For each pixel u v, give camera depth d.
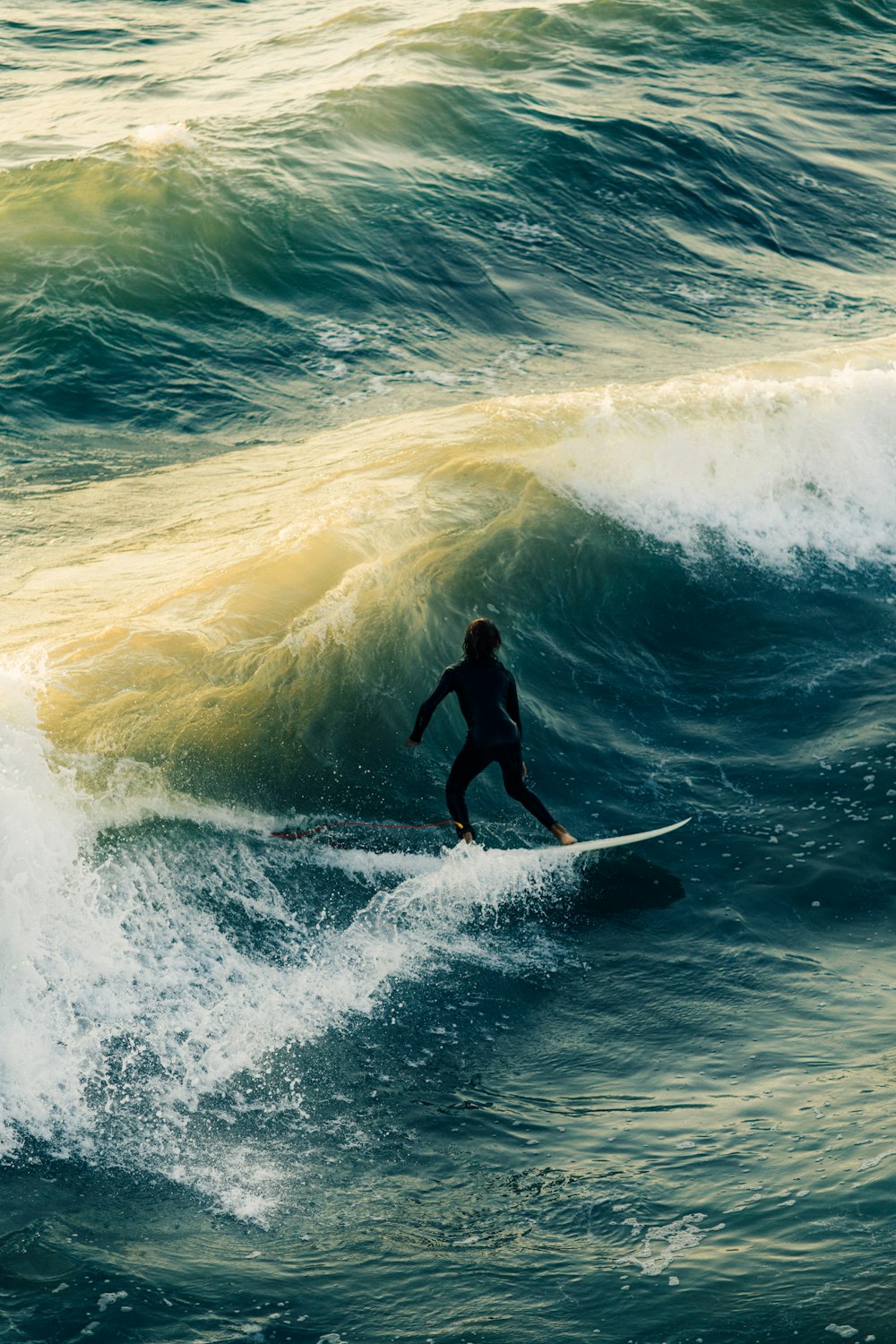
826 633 29.03
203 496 32.88
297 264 48.41
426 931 19.53
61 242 47.69
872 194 61.91
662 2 78.50
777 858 21.38
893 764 23.92
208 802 21.33
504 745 21.41
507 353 44.22
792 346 45.69
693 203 57.94
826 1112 14.55
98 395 40.12
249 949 18.58
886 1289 11.48
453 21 74.62
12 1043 15.94
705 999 17.77
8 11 90.81
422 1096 15.75
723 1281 11.82
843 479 33.25
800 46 76.69
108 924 18.28
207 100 65.94
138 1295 12.06
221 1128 15.02
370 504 30.19
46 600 26.58
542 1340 11.29
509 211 54.59
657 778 24.06
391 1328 11.59
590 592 29.06
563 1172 13.95
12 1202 13.52
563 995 18.11
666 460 32.59
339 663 24.80
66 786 20.36
